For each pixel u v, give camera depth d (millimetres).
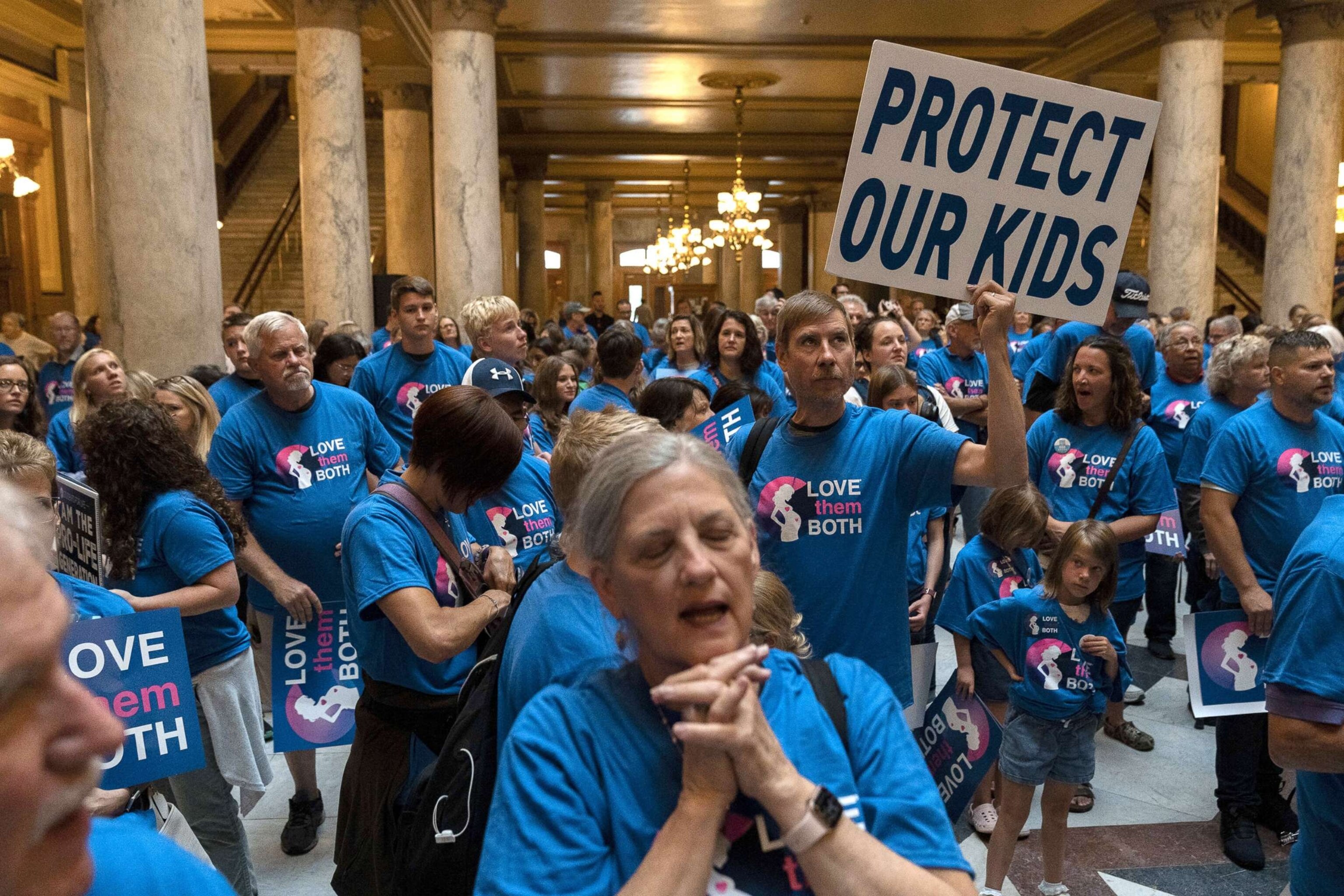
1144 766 4555
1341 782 2184
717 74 17781
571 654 1931
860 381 6980
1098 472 4473
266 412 4102
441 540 2633
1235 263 21875
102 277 5805
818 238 32781
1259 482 3762
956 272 2619
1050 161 2568
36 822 716
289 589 3691
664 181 30062
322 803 3986
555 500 2342
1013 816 3377
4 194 14023
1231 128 22828
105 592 2410
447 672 2662
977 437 7234
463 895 2027
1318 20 12195
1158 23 12117
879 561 2609
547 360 5621
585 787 1187
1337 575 2086
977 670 3939
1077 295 2600
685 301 15930
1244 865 3707
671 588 1178
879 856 1122
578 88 18875
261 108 22812
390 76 14570
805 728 1262
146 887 1000
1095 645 3352
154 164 5715
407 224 14828
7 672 688
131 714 2168
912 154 2582
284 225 19188
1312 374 3670
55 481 2730
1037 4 13750
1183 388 6148
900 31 15242
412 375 5359
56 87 14672
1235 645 3615
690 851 1095
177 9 5746
